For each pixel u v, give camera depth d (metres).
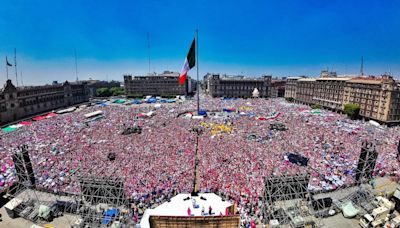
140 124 99.44
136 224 35.50
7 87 116.19
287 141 72.50
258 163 54.59
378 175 50.72
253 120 108.62
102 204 39.19
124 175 48.97
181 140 73.88
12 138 77.94
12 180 46.50
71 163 55.22
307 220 35.97
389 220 36.69
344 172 51.09
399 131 89.69
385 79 109.75
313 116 120.00
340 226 36.12
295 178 39.25
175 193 43.66
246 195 42.03
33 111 136.00
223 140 73.81
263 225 36.00
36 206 39.28
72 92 177.00
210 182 46.25
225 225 35.81
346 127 92.88
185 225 35.84
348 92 131.00
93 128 92.56
